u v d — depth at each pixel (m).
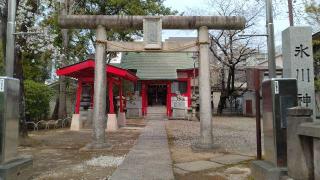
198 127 20.08
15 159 6.89
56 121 21.05
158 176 7.38
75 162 9.48
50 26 20.56
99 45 11.89
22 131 12.75
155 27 11.80
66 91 25.84
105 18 11.84
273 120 6.27
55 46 21.23
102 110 11.86
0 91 6.44
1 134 6.34
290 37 9.45
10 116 6.61
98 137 11.76
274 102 6.28
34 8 16.00
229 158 10.02
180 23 11.77
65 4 21.39
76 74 18.86
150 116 29.75
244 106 38.78
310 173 5.40
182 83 30.78
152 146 11.97
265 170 6.16
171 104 29.27
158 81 29.98
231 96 38.69
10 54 10.67
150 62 31.39
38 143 12.86
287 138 5.91
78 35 25.25
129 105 29.98
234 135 16.05
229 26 11.80
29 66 24.80
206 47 11.77
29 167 7.28
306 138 5.46
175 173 8.28
